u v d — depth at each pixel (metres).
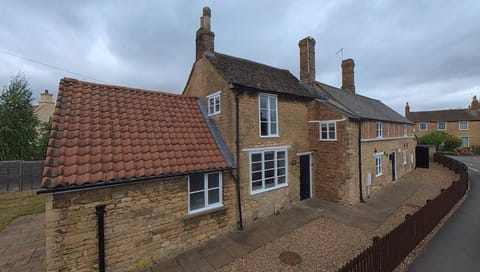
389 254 6.29
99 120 7.83
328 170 13.32
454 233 8.91
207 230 8.62
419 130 48.75
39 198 14.73
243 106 10.38
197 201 8.57
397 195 14.61
